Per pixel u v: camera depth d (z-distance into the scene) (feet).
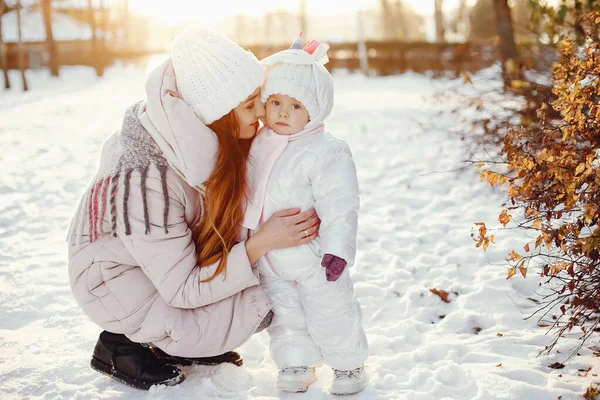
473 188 17.95
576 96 9.23
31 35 114.52
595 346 9.56
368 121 31.12
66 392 8.68
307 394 8.64
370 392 8.62
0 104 47.62
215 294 8.37
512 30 20.94
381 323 11.02
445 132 24.86
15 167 22.84
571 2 14.46
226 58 8.09
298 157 8.52
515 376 8.84
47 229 16.40
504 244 13.67
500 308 11.18
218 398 8.49
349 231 8.21
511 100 18.22
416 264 13.39
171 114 7.97
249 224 8.69
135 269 8.50
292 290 8.77
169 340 8.48
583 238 8.39
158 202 8.21
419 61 73.26
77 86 65.87
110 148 8.67
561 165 8.93
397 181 19.60
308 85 8.44
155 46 144.56
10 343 10.11
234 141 8.46
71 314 11.31
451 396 8.46
